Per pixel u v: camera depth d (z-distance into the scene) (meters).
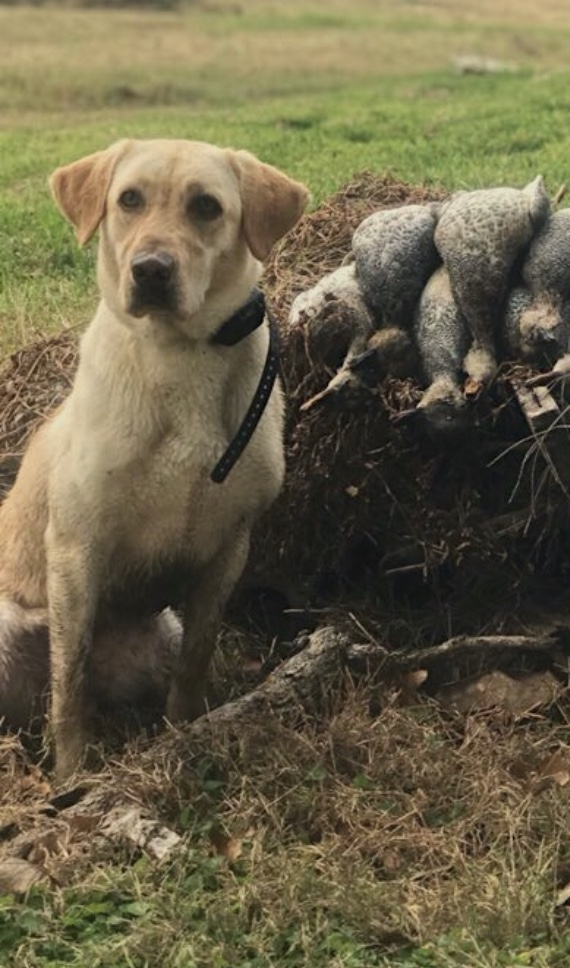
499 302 1.65
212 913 1.28
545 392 1.58
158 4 11.59
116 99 7.32
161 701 1.77
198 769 1.50
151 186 1.50
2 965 1.22
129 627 1.71
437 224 1.70
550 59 9.77
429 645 1.77
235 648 1.83
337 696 1.61
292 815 1.45
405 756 1.51
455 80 7.77
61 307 2.79
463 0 14.75
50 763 1.65
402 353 1.67
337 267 2.07
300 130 5.48
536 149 4.55
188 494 1.54
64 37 9.55
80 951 1.23
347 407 1.68
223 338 1.50
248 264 1.53
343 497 1.77
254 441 1.56
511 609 1.75
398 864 1.37
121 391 1.51
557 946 1.25
